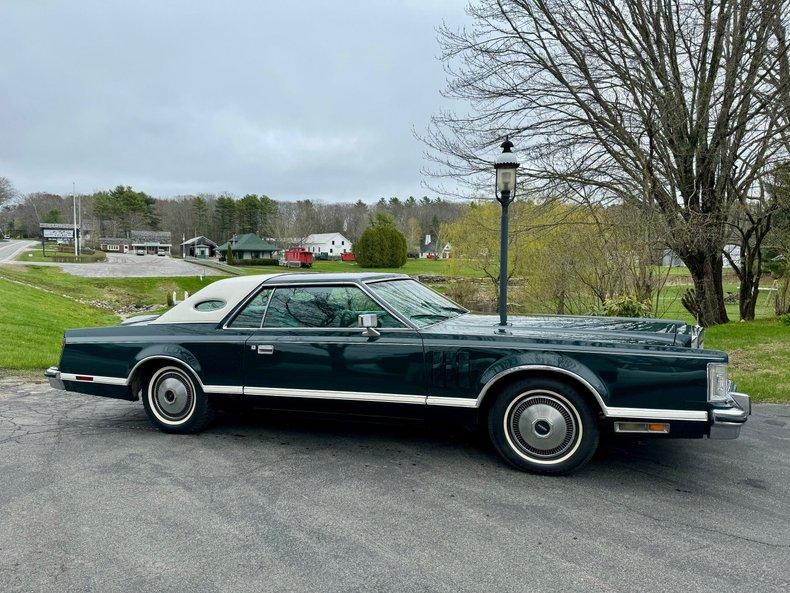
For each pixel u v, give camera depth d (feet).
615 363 12.00
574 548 9.46
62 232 322.14
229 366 14.83
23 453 14.30
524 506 11.13
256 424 16.87
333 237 356.59
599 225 44.96
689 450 14.62
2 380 24.08
